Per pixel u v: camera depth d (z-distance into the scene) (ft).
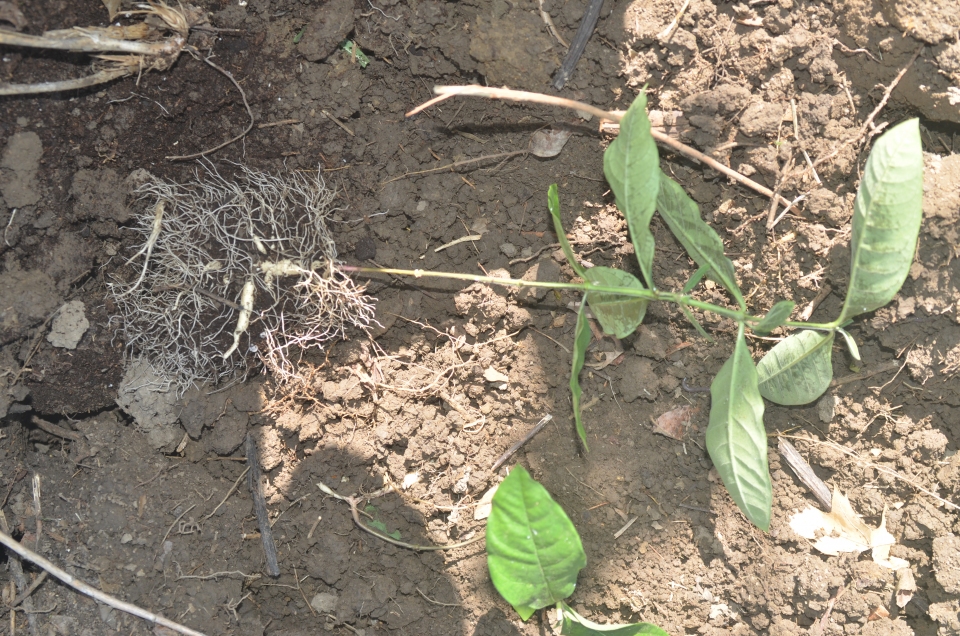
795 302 3.12
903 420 3.12
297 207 3.12
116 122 3.07
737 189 3.12
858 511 3.12
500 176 3.16
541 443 3.13
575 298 3.14
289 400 3.13
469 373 3.13
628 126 2.91
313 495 3.10
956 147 3.10
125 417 3.14
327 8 3.10
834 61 3.09
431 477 3.12
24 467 3.10
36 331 3.05
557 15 3.09
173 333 3.10
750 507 2.99
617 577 3.09
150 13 3.02
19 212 3.03
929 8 3.02
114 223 3.08
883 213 2.93
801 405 3.14
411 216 3.14
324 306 3.12
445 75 3.13
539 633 3.07
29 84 3.00
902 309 3.07
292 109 3.12
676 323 3.14
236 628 3.06
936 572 3.07
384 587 3.07
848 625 3.07
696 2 3.08
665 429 3.13
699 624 3.09
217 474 3.12
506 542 2.91
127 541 3.07
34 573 3.07
